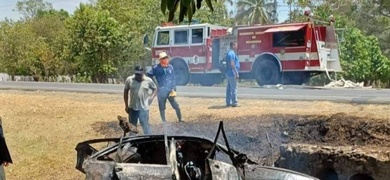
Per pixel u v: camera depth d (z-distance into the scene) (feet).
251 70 68.59
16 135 42.24
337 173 28.55
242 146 34.81
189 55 75.05
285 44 66.18
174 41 76.43
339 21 94.94
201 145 22.35
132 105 33.37
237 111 41.14
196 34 74.23
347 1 138.72
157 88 34.73
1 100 58.03
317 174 29.22
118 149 21.53
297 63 65.46
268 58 67.36
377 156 27.20
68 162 34.63
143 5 141.79
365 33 138.51
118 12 143.02
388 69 92.43
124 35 124.36
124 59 125.80
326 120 34.35
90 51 124.57
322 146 29.71
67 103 53.72
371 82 93.30
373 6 137.80
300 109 39.96
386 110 36.29
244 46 69.15
